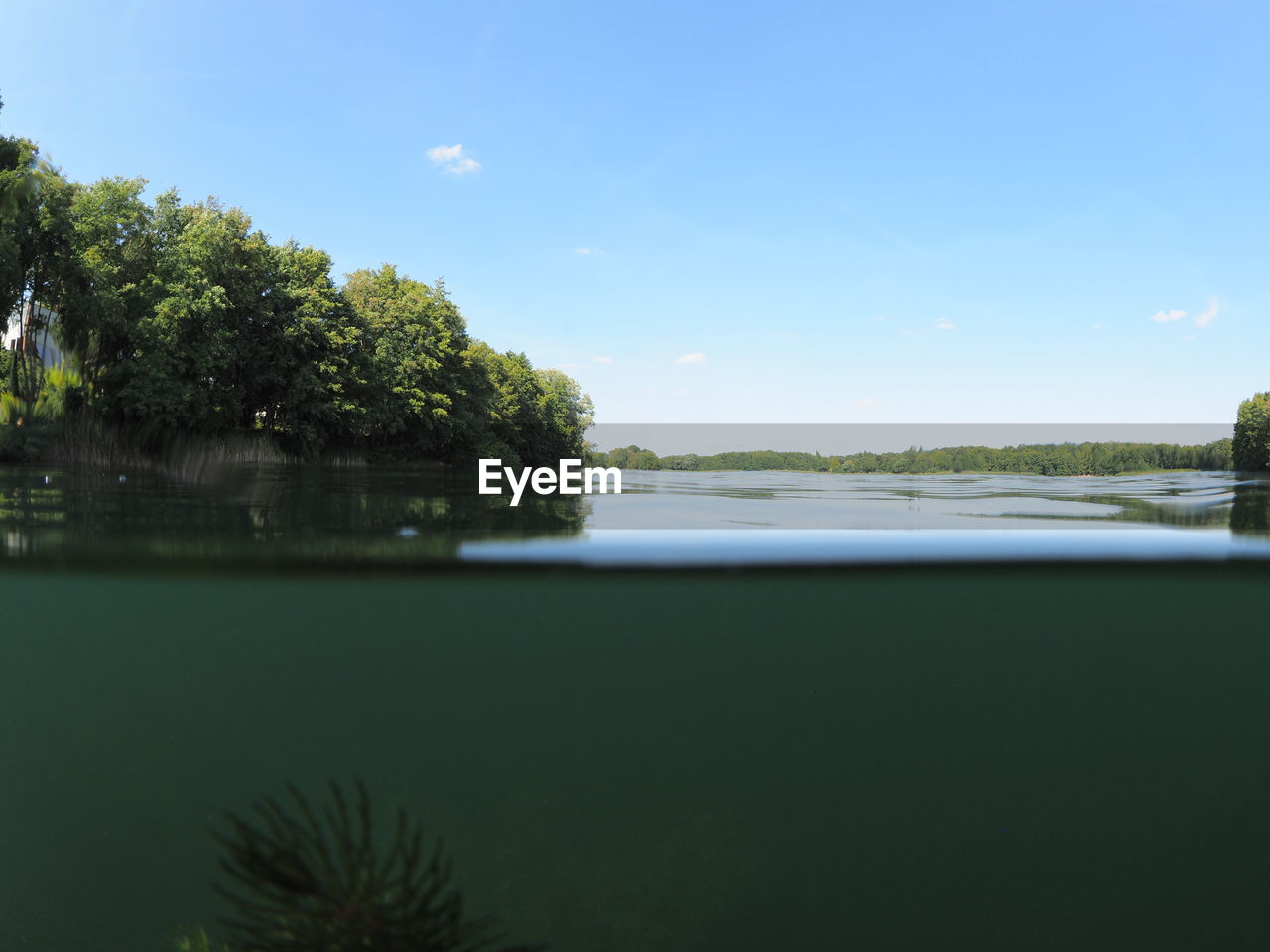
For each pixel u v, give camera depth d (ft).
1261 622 20.06
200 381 57.41
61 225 48.42
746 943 10.37
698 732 13.05
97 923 9.08
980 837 10.56
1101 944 10.28
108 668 13.83
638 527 23.95
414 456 106.11
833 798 11.48
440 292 122.31
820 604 18.76
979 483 46.73
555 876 9.40
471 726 13.50
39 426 35.68
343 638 15.33
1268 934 9.59
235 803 10.68
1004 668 15.76
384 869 4.78
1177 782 11.28
